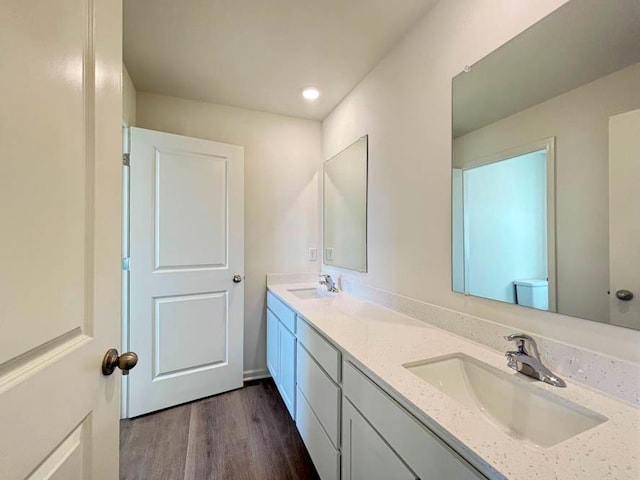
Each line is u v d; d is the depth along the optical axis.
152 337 2.04
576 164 0.89
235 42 1.65
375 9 1.42
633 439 0.64
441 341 1.22
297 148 2.68
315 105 2.43
